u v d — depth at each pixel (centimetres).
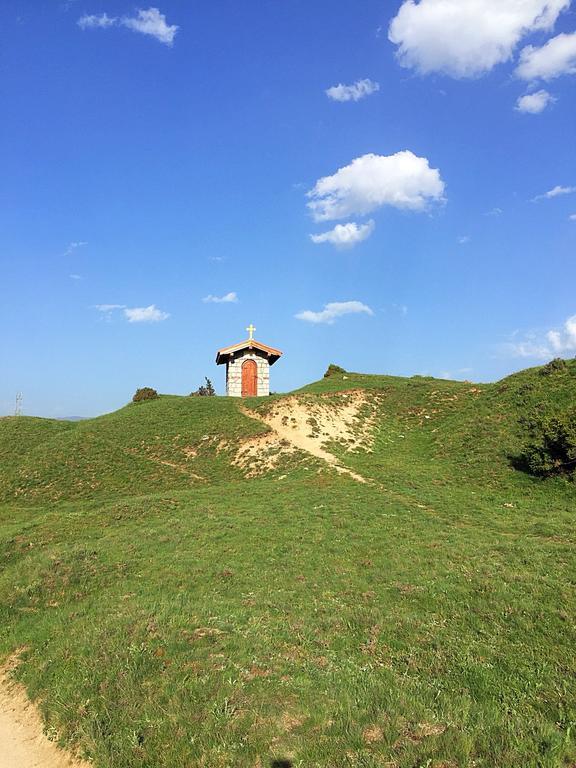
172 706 998
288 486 2983
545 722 934
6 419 5331
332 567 1816
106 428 4675
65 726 1028
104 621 1411
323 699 987
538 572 1617
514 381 4162
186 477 3675
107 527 2528
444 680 1137
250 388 5694
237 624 1358
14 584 1819
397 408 4588
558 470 2723
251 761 834
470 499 2591
